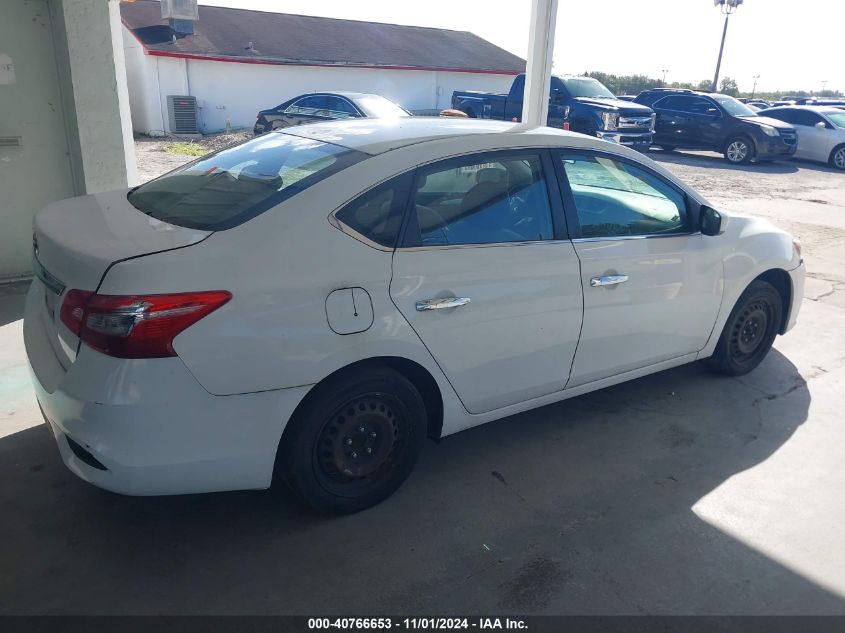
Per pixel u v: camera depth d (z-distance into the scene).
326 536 2.98
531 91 8.10
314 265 2.70
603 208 3.69
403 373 3.14
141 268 2.41
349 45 29.45
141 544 2.88
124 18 25.47
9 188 5.92
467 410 3.33
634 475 3.56
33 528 2.95
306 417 2.82
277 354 2.61
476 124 3.72
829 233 9.56
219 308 2.48
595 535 3.07
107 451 2.43
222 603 2.58
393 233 2.93
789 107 19.16
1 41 5.63
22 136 5.88
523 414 4.20
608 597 2.70
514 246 3.28
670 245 3.91
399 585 2.71
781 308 4.82
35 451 3.50
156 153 17.41
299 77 26.05
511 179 3.37
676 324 4.09
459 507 3.23
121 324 2.36
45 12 5.74
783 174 16.25
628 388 4.60
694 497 3.39
